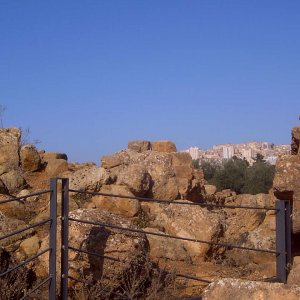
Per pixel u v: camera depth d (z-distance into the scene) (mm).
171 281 8781
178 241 10969
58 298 8477
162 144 19469
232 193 19359
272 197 15391
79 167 16703
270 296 4324
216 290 4508
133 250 8836
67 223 7516
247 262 11156
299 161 9320
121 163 14891
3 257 8844
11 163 14500
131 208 12258
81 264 8594
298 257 8852
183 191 15375
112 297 8648
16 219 10727
